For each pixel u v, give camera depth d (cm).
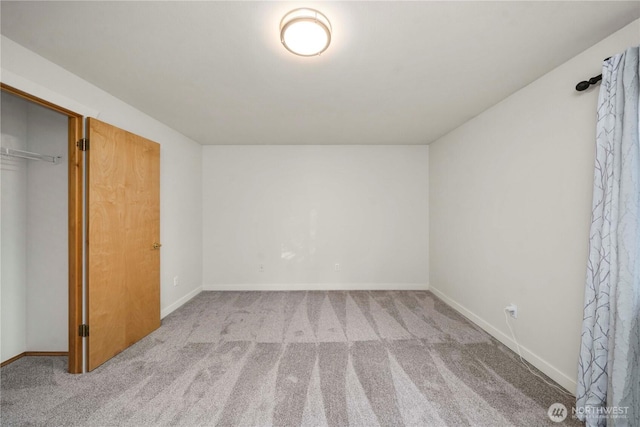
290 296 370
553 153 184
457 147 316
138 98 232
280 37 139
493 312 248
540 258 195
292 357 213
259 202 402
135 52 164
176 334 254
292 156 402
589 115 159
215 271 398
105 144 208
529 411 154
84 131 199
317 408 157
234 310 317
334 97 230
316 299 357
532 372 192
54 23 138
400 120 291
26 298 218
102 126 205
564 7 126
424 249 399
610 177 137
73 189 194
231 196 400
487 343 235
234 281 398
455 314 304
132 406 159
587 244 161
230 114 271
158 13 131
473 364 203
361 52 163
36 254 218
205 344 235
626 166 129
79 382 182
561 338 177
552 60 173
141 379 185
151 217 261
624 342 127
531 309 203
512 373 191
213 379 185
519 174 216
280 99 234
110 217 212
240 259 400
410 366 200
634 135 127
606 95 141
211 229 399
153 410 156
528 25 139
